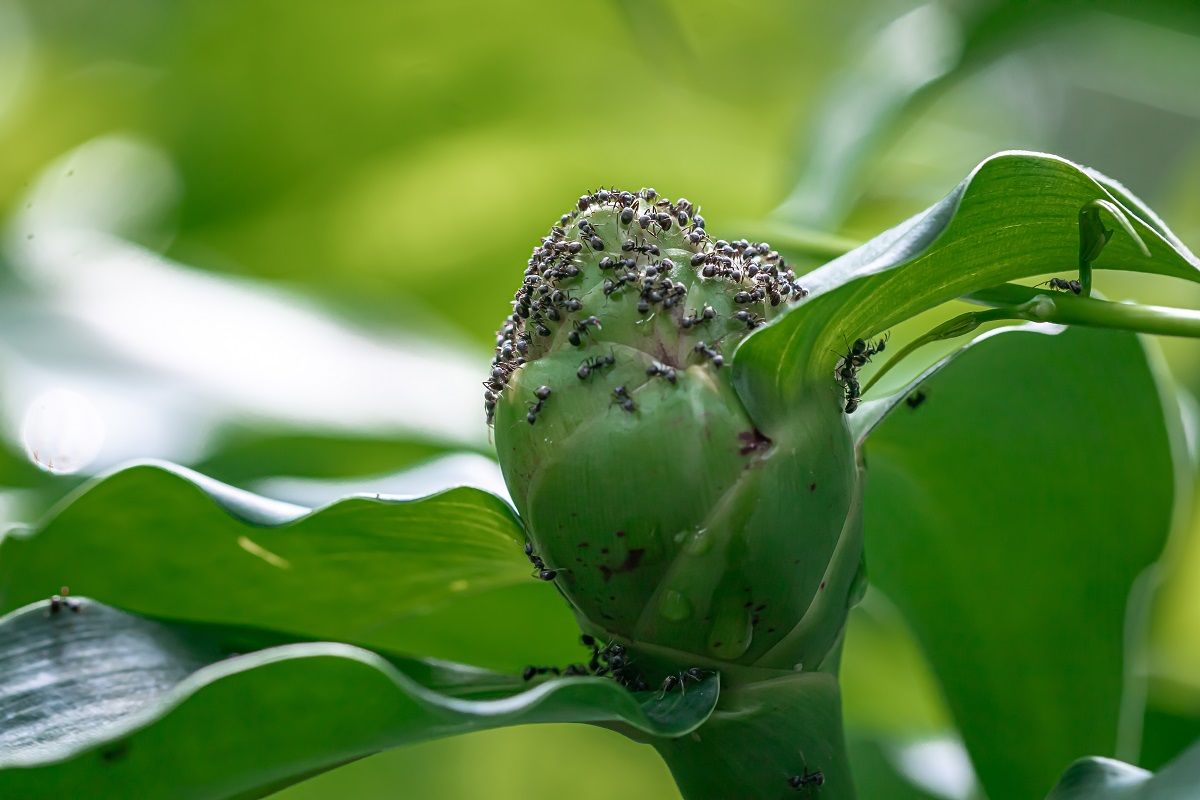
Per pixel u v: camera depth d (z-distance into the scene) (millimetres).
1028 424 782
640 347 716
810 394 718
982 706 798
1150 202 1409
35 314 1121
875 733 882
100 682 740
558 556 720
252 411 1027
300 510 743
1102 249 720
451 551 755
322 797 1141
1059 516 789
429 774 1178
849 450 724
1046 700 795
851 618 912
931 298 724
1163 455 781
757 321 718
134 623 754
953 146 1452
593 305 717
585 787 1221
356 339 1179
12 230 1310
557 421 715
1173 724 839
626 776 1214
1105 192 709
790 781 725
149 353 1081
